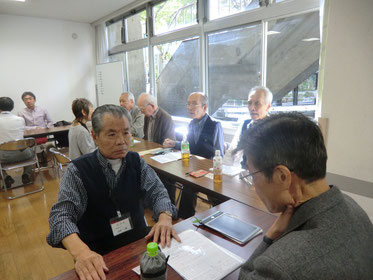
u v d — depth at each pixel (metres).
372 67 1.75
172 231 1.08
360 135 1.87
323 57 2.08
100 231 1.21
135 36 5.44
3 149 3.14
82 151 2.38
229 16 3.52
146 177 1.36
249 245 0.99
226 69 3.80
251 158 0.59
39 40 5.74
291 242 0.50
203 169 1.97
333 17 1.89
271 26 3.13
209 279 0.82
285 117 0.58
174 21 4.49
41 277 1.90
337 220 0.51
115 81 5.67
